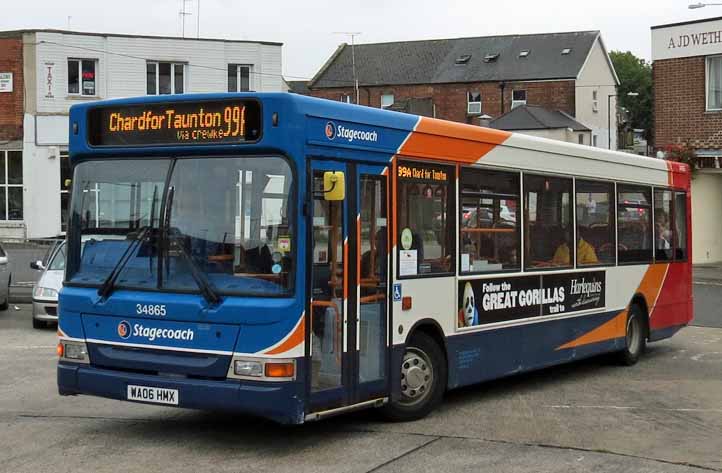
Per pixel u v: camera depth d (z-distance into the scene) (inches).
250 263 299.3
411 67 2701.8
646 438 338.0
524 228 421.7
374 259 332.8
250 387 291.9
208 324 299.0
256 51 1620.3
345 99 2743.6
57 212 1518.2
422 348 360.2
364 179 328.5
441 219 368.5
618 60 3850.9
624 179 514.6
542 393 434.0
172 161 314.2
